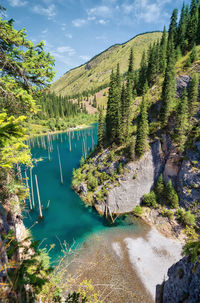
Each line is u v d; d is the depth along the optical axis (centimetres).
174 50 5141
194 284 827
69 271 2062
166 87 3512
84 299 675
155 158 3706
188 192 3147
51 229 2897
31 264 502
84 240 2669
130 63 5547
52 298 605
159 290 1242
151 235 2833
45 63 968
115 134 4341
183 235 2762
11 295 402
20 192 1232
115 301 1812
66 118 13275
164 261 2333
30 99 882
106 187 3688
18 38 852
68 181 4706
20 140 674
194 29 5522
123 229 2970
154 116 4103
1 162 713
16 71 938
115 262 2283
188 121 3403
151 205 3475
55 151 7650
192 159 3250
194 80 3244
